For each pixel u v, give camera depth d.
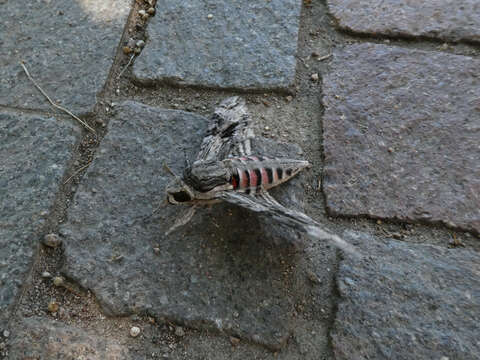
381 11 0.35
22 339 0.26
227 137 0.29
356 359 0.26
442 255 0.28
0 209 0.29
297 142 0.31
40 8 0.34
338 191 0.30
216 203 0.29
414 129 0.31
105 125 0.31
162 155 0.30
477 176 0.30
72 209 0.29
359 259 0.28
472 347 0.26
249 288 0.28
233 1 0.35
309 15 0.35
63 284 0.28
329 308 0.27
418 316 0.27
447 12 0.34
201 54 0.33
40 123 0.31
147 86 0.32
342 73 0.33
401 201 0.29
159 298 0.27
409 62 0.33
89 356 0.26
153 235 0.28
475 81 0.32
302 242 0.28
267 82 0.32
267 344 0.27
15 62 0.33
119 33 0.34
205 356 0.27
